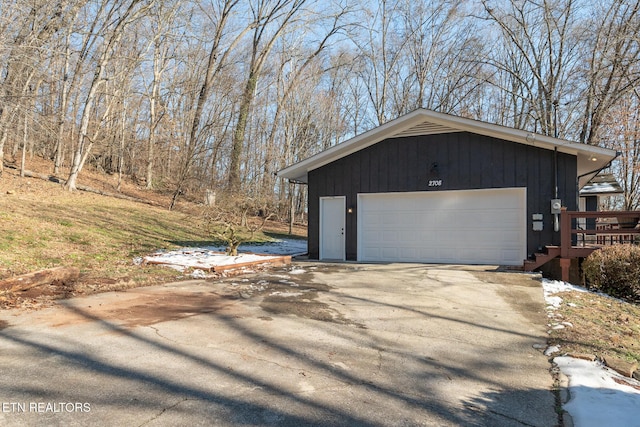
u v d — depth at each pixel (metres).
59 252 8.48
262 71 25.91
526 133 9.71
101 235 11.09
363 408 2.74
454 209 10.78
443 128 10.87
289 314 5.20
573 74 17.80
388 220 11.45
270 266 9.90
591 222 16.28
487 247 10.42
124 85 21.73
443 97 23.12
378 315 5.32
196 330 4.33
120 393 2.79
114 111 23.33
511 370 3.61
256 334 4.29
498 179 10.27
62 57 15.88
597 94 16.22
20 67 12.17
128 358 3.45
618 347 4.37
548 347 4.26
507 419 2.70
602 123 16.56
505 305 6.04
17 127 14.69
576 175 9.61
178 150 25.12
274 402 2.76
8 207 11.30
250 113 26.02
